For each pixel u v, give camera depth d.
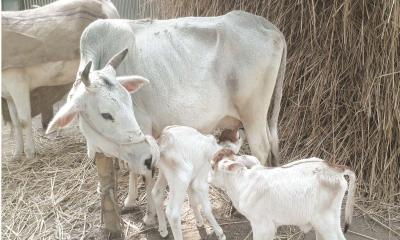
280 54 2.95
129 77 2.54
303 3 3.74
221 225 3.10
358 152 3.61
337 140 3.71
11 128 4.64
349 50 3.58
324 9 3.62
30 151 4.14
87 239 3.01
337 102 3.76
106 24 2.73
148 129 2.79
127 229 3.07
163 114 2.81
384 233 3.07
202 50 2.86
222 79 2.88
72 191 3.57
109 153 2.54
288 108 4.06
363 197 3.41
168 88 2.79
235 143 2.88
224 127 3.16
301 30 3.76
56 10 4.03
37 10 4.05
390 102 3.37
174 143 2.64
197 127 2.89
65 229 3.12
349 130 3.66
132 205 3.27
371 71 3.45
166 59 2.80
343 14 3.47
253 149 3.04
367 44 3.44
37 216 3.28
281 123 4.08
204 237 2.97
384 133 3.40
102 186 2.88
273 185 2.37
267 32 2.92
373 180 3.45
